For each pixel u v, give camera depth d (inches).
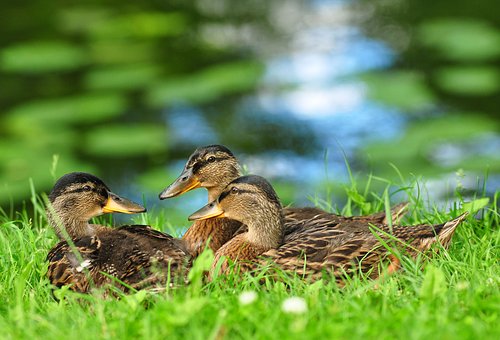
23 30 921.5
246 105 776.9
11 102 788.0
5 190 634.8
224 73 807.1
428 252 327.3
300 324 245.9
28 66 831.1
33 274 328.5
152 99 766.5
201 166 384.2
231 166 387.9
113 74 829.2
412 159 661.9
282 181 645.9
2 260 335.3
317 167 668.7
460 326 248.4
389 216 331.6
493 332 244.4
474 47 847.1
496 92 778.8
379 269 317.4
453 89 781.9
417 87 770.2
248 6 984.9
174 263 321.1
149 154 697.6
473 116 732.0
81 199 361.7
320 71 832.3
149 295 291.0
